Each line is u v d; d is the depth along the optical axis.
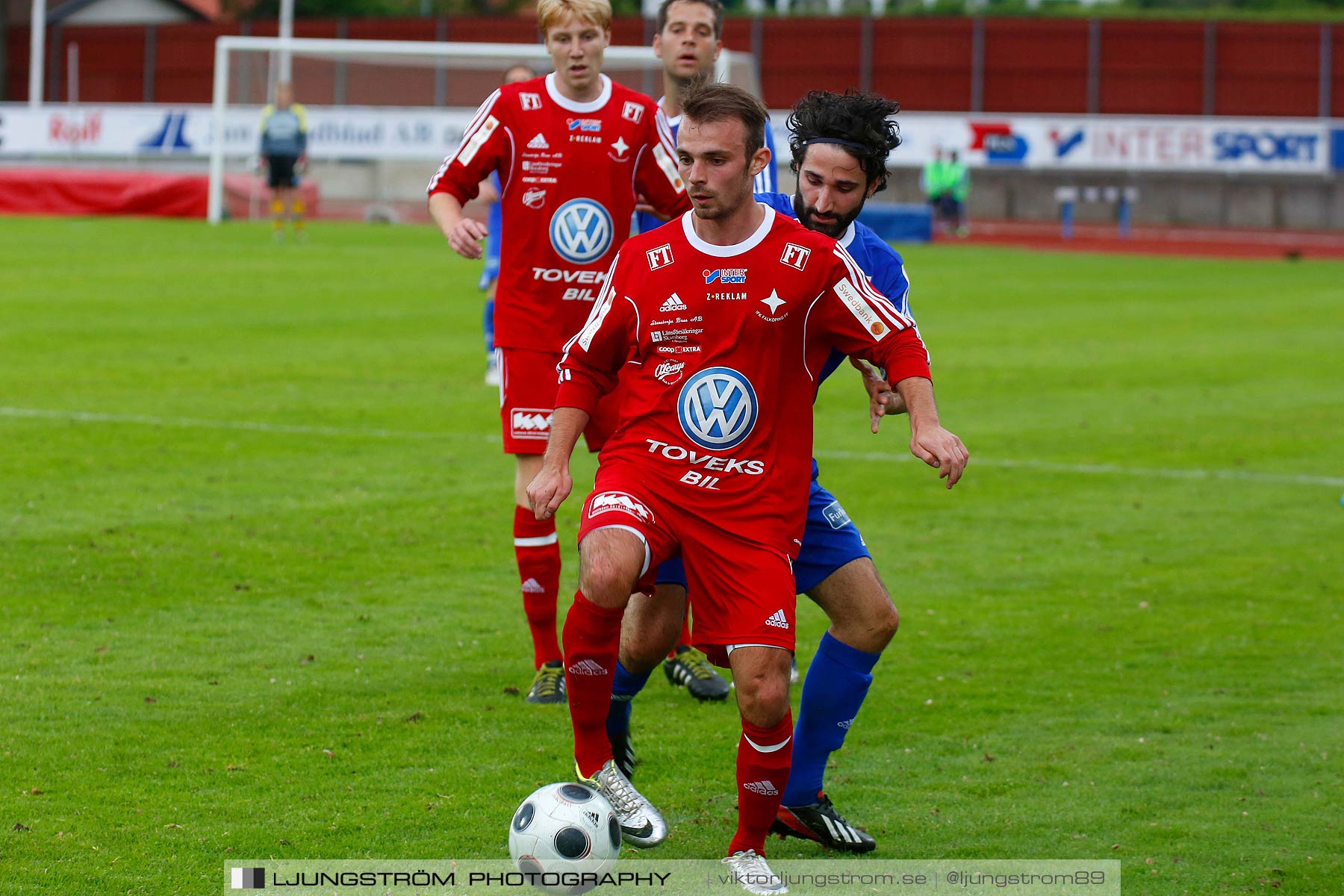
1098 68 124.44
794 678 18.84
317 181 101.12
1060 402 39.84
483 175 18.67
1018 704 17.70
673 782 15.19
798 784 13.77
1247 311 61.44
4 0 132.50
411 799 14.35
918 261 83.75
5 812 13.66
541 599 17.92
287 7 116.62
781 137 98.88
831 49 127.31
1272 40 122.31
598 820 12.21
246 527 24.61
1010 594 22.52
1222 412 38.69
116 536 23.64
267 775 14.79
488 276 38.09
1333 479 31.25
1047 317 57.91
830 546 13.65
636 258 12.84
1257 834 14.04
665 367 12.79
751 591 12.52
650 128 18.84
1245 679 18.73
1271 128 115.38
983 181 122.56
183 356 41.84
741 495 12.70
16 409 33.59
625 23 128.25
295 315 50.91
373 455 30.62
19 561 22.00
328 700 17.08
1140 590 22.86
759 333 12.59
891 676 18.67
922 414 12.57
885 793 15.02
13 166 104.12
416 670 18.27
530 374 18.64
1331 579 23.67
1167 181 120.12
